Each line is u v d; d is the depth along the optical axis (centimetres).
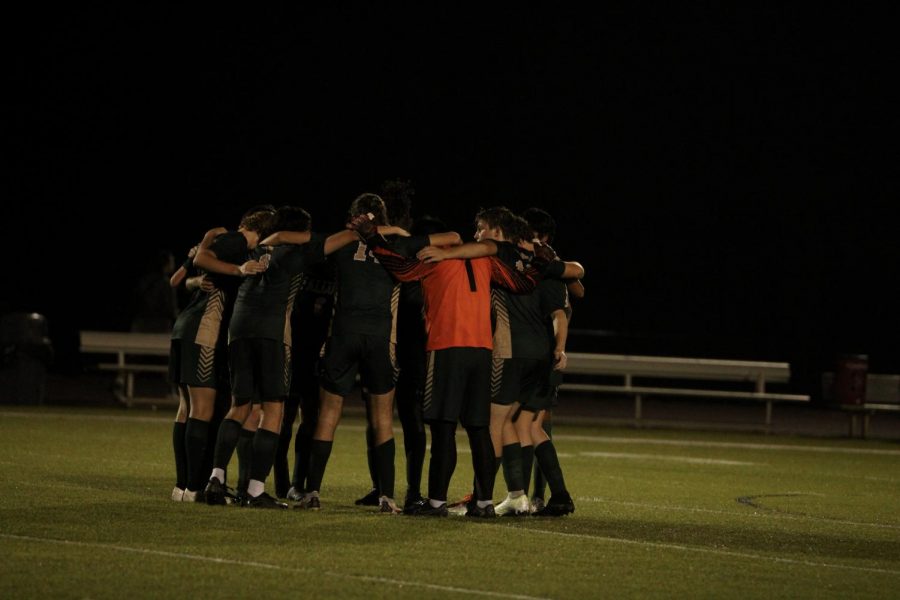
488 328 3139
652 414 8519
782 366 7588
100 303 11312
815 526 3353
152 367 7119
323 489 3759
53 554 2420
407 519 3039
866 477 4978
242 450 3325
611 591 2311
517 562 2544
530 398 3294
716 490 4225
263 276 3189
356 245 3177
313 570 2370
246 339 3166
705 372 7538
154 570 2312
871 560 2775
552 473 3288
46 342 6925
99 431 5381
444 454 3125
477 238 3266
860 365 7350
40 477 3641
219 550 2525
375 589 2238
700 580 2447
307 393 3466
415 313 3388
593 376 10338
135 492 3384
